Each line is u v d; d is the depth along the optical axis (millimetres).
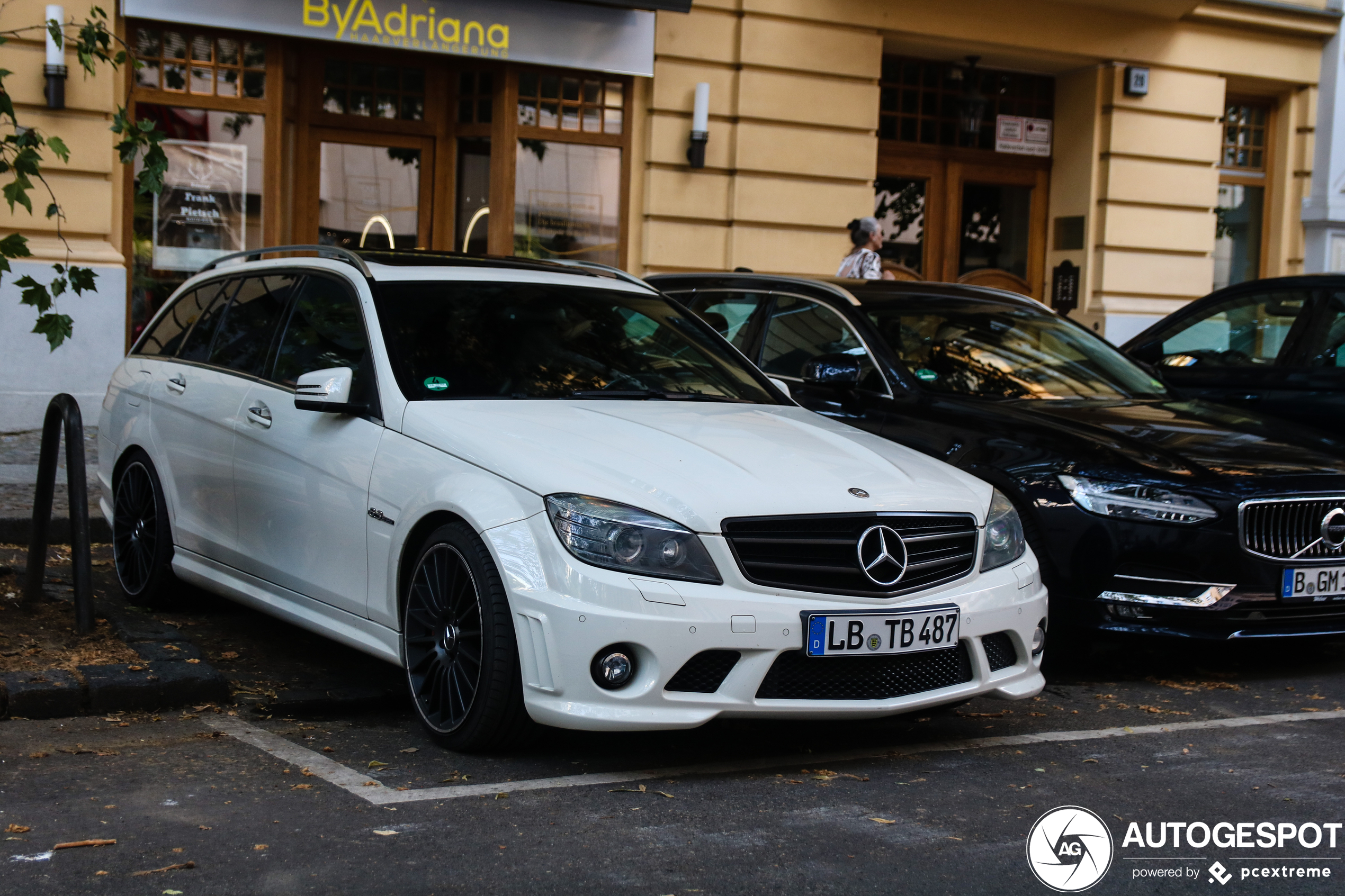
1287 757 4555
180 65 11070
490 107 12273
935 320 7074
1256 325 8711
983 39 13703
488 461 4277
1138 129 14688
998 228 14938
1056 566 5703
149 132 5523
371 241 12164
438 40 11562
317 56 11852
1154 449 5875
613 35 12164
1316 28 15344
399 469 4535
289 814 3670
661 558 3979
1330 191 15688
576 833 3592
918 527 4340
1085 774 4297
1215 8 14742
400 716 4828
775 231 13039
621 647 3941
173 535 5930
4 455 9555
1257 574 5617
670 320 5793
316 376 4824
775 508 4113
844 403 6676
